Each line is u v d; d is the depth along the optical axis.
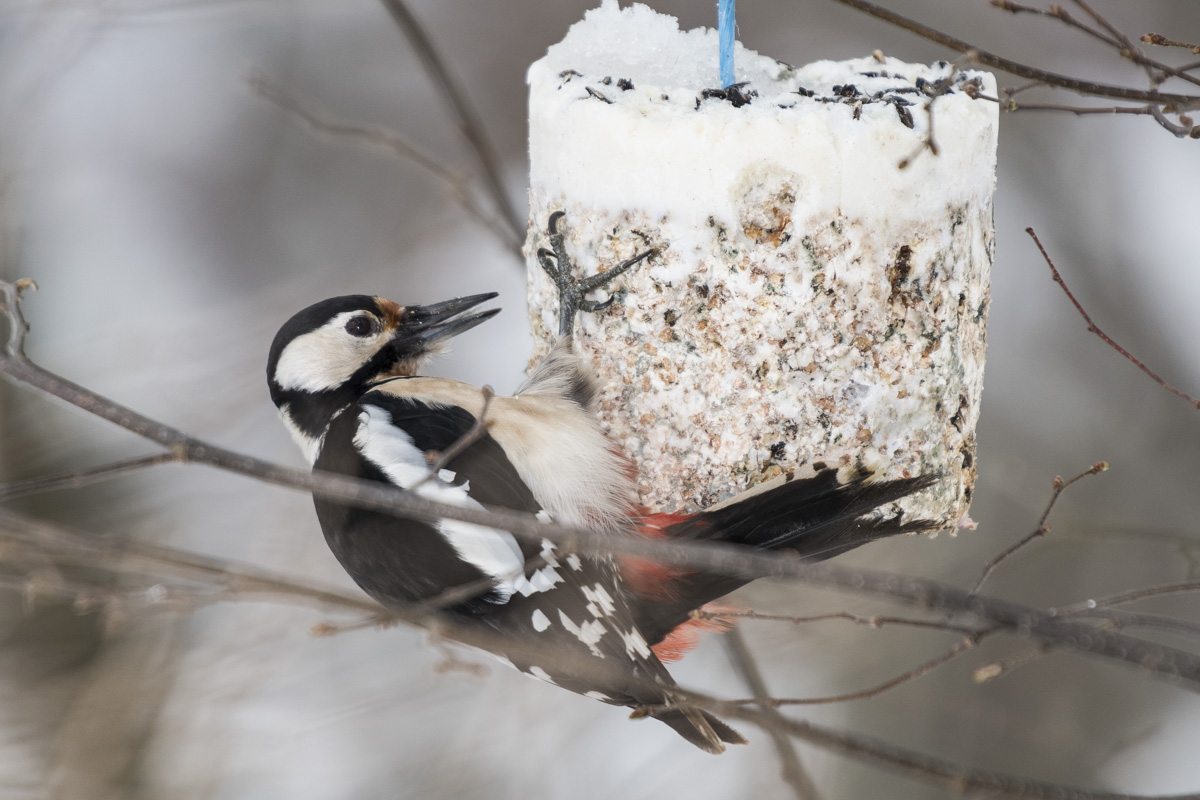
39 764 10.41
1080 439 12.85
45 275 13.62
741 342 5.95
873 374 5.95
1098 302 13.54
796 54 14.24
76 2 13.14
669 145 5.85
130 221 14.77
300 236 14.81
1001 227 13.74
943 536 11.54
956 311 6.08
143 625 10.84
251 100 15.05
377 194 14.91
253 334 12.73
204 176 15.04
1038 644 4.66
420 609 5.10
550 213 6.38
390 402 7.06
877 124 5.76
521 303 13.52
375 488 4.57
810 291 5.86
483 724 10.83
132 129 15.12
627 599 6.38
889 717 10.85
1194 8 13.52
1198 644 11.50
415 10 15.41
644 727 10.84
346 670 10.95
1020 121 13.85
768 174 5.82
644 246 6.00
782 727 4.51
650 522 6.12
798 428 5.98
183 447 4.65
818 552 5.94
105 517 11.40
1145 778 10.95
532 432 6.35
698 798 10.44
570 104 6.16
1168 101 5.21
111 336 12.32
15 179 12.90
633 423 6.17
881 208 5.80
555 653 5.16
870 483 5.88
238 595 4.77
